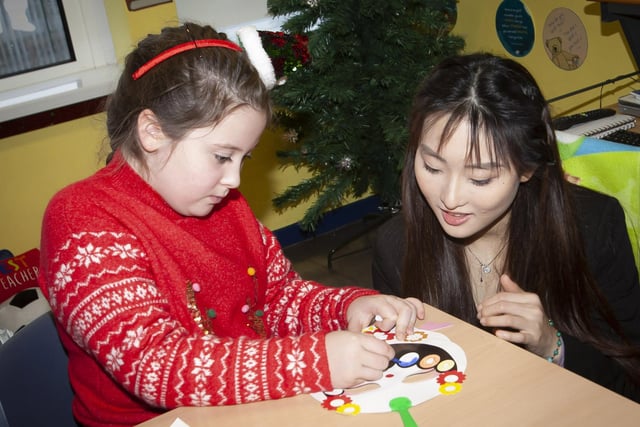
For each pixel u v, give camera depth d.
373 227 3.14
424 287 1.28
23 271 2.14
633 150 1.38
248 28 1.09
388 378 0.89
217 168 0.96
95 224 0.95
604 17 1.83
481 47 3.10
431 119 1.06
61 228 0.94
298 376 0.87
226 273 1.11
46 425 1.15
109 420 1.07
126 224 0.98
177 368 0.87
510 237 1.25
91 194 0.99
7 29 2.67
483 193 1.07
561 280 1.22
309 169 3.07
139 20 2.74
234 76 0.94
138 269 0.95
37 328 1.15
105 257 0.93
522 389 0.83
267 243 1.22
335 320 1.10
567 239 1.20
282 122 2.81
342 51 2.52
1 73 2.70
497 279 1.31
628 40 1.81
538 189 1.21
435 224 1.25
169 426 0.85
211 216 1.13
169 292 1.02
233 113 0.93
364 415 0.83
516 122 1.05
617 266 1.27
